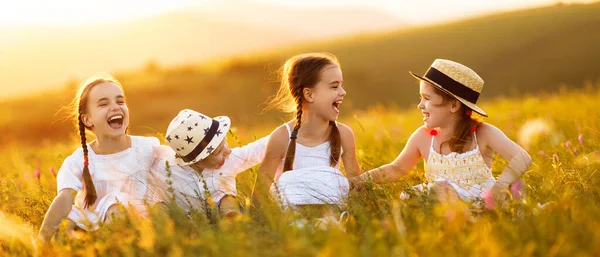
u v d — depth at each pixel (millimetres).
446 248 2797
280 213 3826
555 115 8719
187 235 3688
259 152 5008
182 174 4668
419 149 4957
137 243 3334
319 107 4887
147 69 58188
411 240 2998
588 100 11234
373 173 4855
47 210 4633
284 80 5180
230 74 52344
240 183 5082
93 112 4535
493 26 51000
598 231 2822
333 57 5016
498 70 42844
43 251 3684
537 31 46531
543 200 3893
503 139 4582
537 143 5828
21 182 5949
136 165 4695
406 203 3938
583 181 4027
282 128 5039
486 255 2668
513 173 4367
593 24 44531
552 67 39688
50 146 12086
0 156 9766
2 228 3916
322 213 4141
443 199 3969
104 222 4020
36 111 40594
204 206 4348
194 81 50531
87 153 4598
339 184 4539
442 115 4688
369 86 44781
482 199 3875
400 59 49531
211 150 4539
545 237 2893
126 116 4641
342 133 5145
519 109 11188
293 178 4527
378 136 7543
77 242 3648
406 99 41094
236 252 2895
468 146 4695
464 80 4590
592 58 39438
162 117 41594
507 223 3189
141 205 4438
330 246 2736
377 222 3322
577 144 5488
